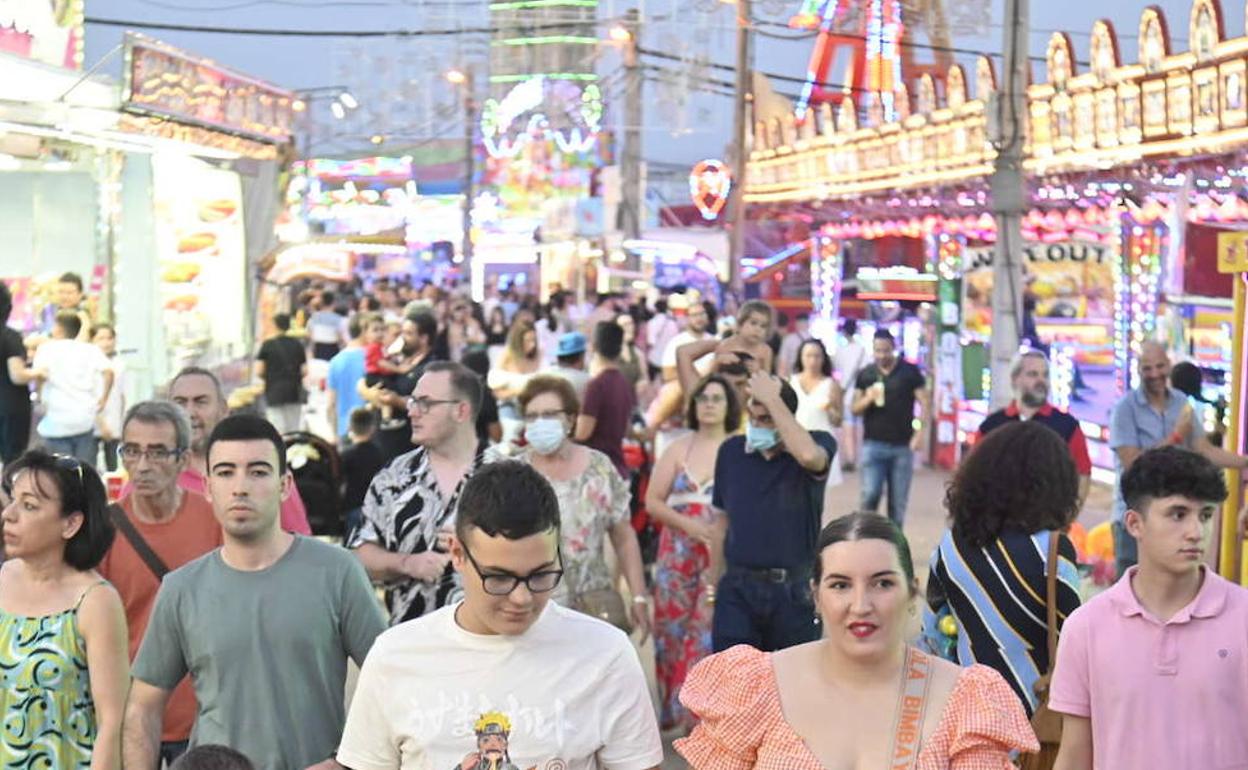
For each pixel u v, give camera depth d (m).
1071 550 5.56
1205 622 4.71
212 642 4.98
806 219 29.75
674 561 8.77
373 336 14.92
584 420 10.71
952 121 21.78
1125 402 10.87
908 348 24.09
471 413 6.56
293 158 23.52
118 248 18.78
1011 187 14.77
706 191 31.75
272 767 4.97
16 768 5.05
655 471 8.86
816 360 14.77
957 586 5.64
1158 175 17.33
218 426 5.07
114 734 5.05
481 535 3.95
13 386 13.55
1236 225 17.39
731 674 3.98
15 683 5.05
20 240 18.44
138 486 5.95
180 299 20.31
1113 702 4.75
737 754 3.94
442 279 58.34
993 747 3.79
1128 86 17.12
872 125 24.81
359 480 9.74
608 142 47.53
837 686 3.91
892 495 14.38
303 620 5.00
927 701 3.86
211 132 19.36
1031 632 5.55
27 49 18.06
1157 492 4.72
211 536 6.04
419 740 4.07
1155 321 18.98
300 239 23.45
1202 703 4.68
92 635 5.09
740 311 9.67
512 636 4.10
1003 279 14.77
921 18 15.76
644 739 4.18
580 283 33.97
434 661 4.11
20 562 5.23
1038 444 5.60
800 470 7.72
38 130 16.38
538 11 23.28
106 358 14.83
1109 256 24.42
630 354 19.44
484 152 47.25
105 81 17.84
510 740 4.06
